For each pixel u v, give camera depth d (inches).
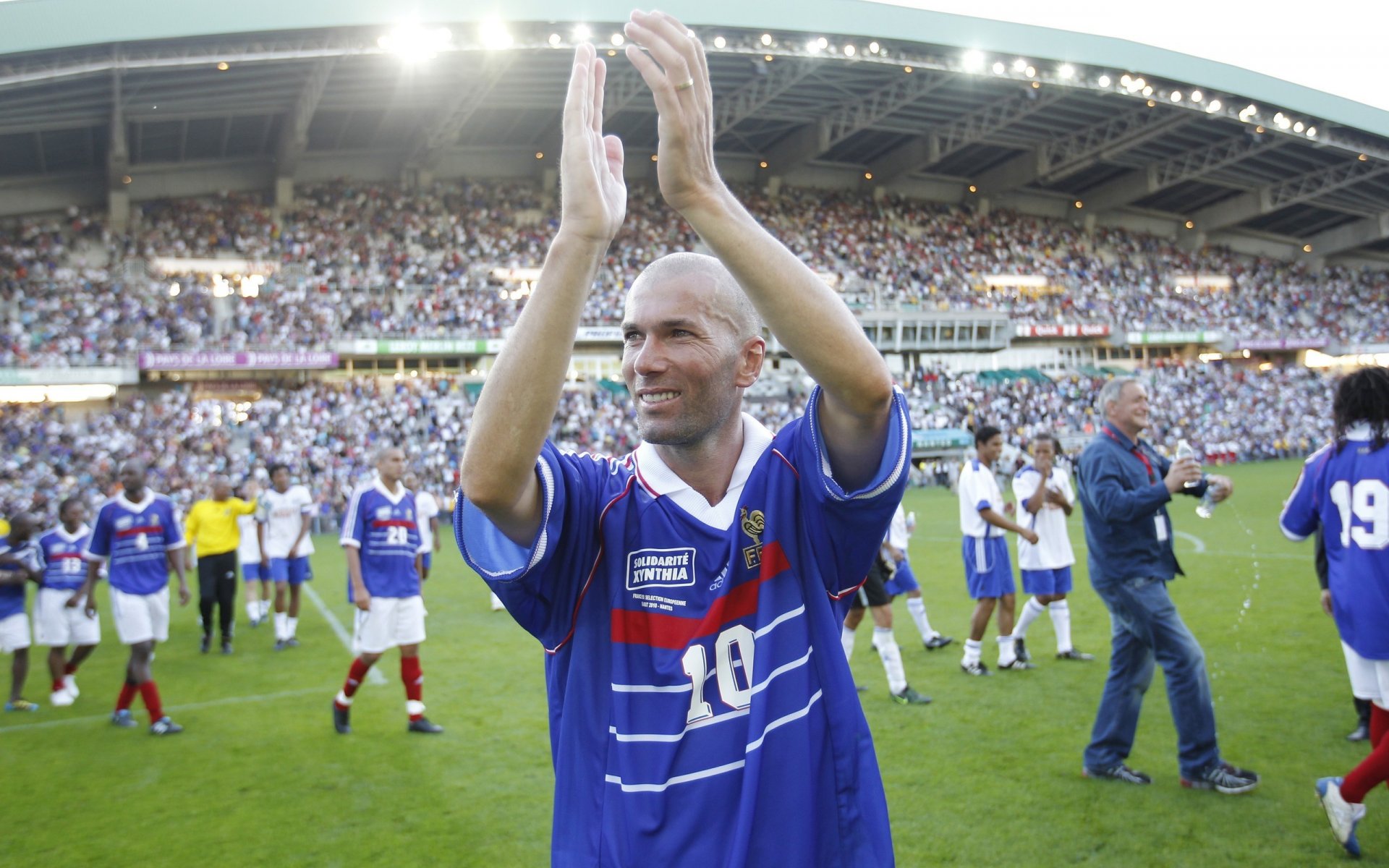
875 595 281.4
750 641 66.6
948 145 1674.5
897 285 1680.6
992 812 197.0
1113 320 1780.3
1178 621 205.2
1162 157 1761.8
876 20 1185.4
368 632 273.9
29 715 313.6
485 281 1433.3
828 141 1576.0
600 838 64.7
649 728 65.3
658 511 68.5
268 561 413.7
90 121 1109.1
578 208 58.2
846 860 65.2
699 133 56.0
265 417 1140.5
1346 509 174.4
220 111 1176.2
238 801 225.1
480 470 58.6
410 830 203.8
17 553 326.3
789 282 56.6
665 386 64.0
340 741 270.7
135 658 291.4
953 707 275.7
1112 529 205.8
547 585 68.9
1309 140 1530.5
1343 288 2080.5
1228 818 189.9
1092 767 215.2
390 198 1488.7
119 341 1137.4
